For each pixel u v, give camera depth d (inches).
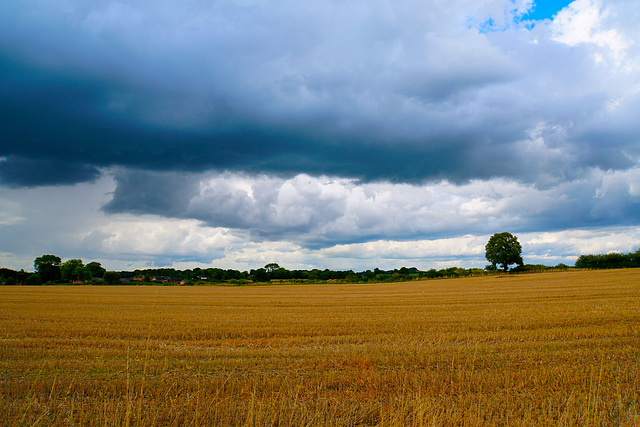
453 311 993.5
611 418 281.7
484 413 290.5
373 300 1434.5
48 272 4694.9
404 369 420.5
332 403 312.2
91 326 750.5
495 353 495.2
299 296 1780.3
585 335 600.7
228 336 658.8
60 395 334.0
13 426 259.9
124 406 301.9
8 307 1187.3
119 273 4783.5
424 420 260.8
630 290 1449.3
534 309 973.2
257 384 358.3
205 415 277.6
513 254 3710.6
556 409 297.7
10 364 442.9
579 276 2694.4
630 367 410.0
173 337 646.5
